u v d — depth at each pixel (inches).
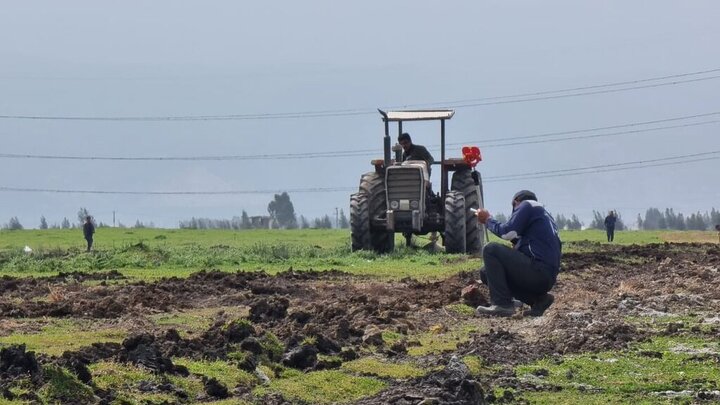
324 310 1813.5
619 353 1525.6
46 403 1142.3
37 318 1833.2
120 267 3196.4
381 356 1501.0
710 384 1342.3
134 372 1269.7
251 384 1304.1
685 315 1877.5
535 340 1631.4
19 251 3870.6
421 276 2731.3
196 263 3250.5
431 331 1733.5
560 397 1283.2
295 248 3843.5
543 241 1809.8
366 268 3004.4
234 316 1857.8
